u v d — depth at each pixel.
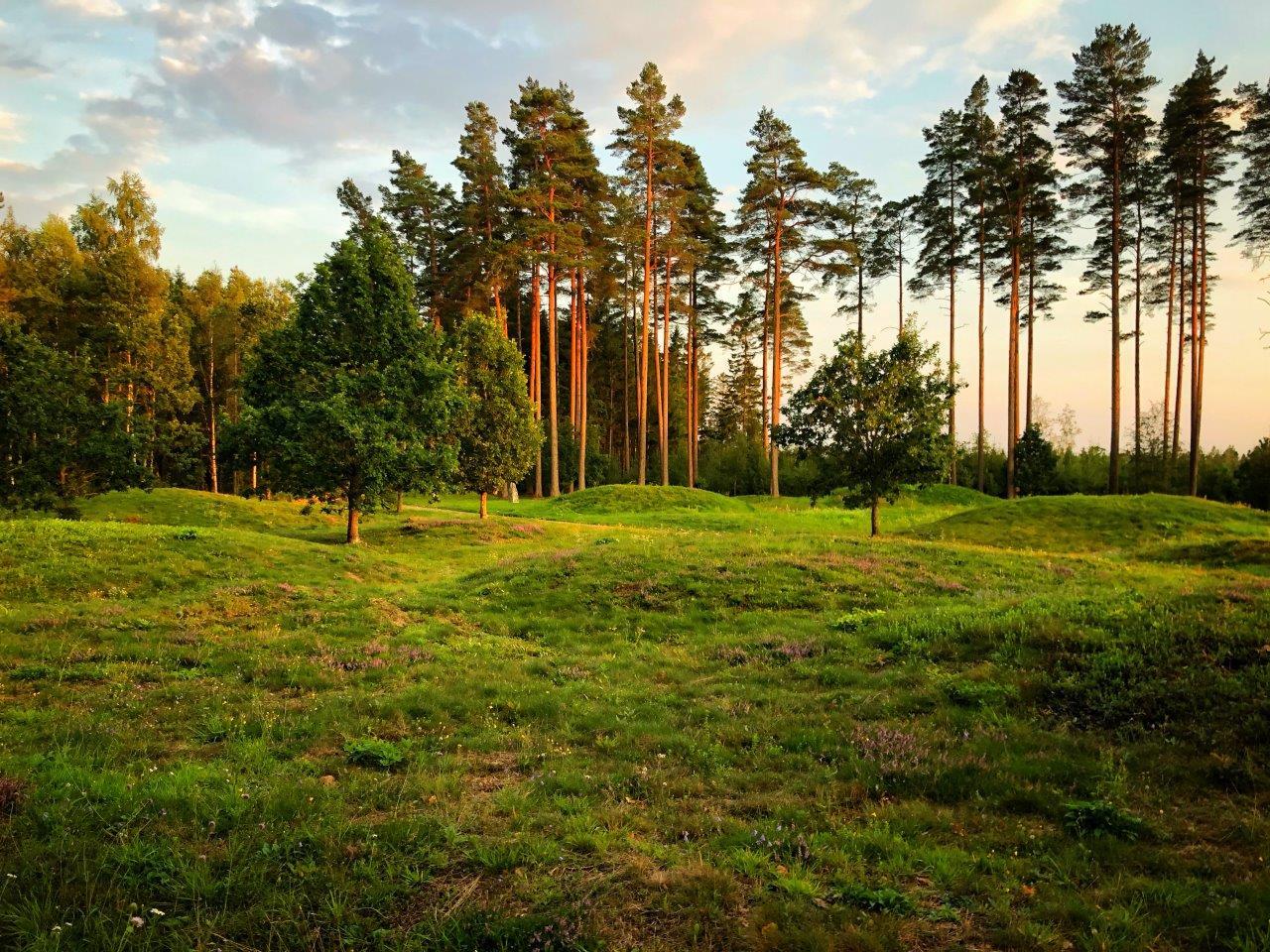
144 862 5.59
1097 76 50.31
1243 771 7.45
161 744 8.57
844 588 18.58
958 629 12.76
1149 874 5.82
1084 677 10.12
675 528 42.50
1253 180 44.03
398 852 5.82
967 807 7.10
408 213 67.44
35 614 14.56
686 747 8.85
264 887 5.30
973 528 38.16
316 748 8.70
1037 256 59.84
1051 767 7.84
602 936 4.80
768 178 57.12
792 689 11.29
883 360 28.20
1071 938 4.95
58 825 6.07
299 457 27.03
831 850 6.10
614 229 57.88
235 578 20.06
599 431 90.19
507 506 54.91
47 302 50.09
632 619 16.70
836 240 57.06
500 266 57.03
